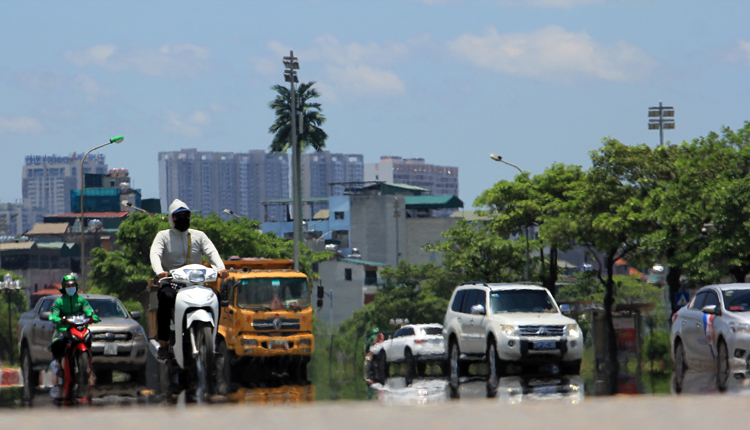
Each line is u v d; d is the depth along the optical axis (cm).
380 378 6488
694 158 12031
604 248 13350
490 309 6281
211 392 4416
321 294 6900
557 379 5712
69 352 4797
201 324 4319
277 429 1702
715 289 5634
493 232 16512
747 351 5022
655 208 12144
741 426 1669
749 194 10262
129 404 3978
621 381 5459
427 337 7875
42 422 1844
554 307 6412
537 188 15950
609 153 13250
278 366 7288
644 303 12044
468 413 1884
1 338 15388
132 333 6003
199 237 4691
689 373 5828
